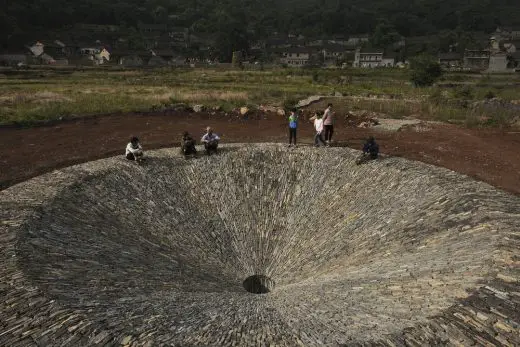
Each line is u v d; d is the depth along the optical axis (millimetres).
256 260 16172
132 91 44719
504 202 13719
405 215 14594
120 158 19453
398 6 187000
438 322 8102
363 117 31234
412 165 17844
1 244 11367
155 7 172625
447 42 123562
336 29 168000
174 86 52031
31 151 23500
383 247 13641
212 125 30141
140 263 13312
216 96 39375
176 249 15328
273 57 122562
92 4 140625
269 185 19062
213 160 19828
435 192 14945
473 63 98875
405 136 26125
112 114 32688
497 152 22969
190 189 18422
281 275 15125
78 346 7879
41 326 8344
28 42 99500
